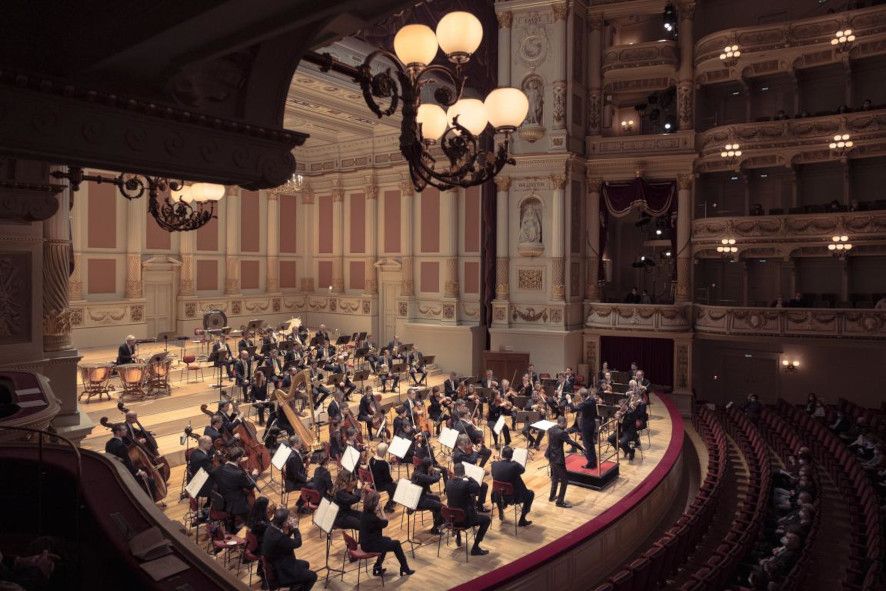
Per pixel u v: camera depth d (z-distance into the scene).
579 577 12.01
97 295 26.05
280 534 9.28
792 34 24.66
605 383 20.92
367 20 3.44
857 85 25.92
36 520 6.55
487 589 10.18
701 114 28.25
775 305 25.48
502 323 27.83
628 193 27.62
